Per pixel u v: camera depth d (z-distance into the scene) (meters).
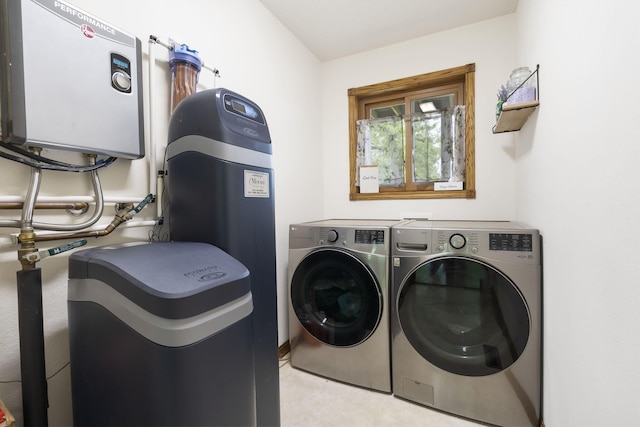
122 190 1.01
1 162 0.74
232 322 0.66
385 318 1.50
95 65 0.84
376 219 2.32
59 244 0.86
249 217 0.98
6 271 0.76
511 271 1.25
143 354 0.56
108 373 0.62
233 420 0.66
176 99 1.15
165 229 1.15
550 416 1.11
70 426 0.88
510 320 1.25
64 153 0.85
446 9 1.85
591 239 0.76
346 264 1.57
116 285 0.60
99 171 0.95
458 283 1.35
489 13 1.89
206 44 1.37
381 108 2.43
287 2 1.76
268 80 1.82
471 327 1.34
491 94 1.96
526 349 1.23
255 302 1.00
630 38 0.58
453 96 2.17
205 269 0.68
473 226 1.49
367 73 2.35
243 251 0.96
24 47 0.69
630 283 0.59
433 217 2.14
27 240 0.72
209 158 0.90
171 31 1.19
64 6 0.77
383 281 1.49
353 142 2.41
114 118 0.90
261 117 1.11
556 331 1.04
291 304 1.76
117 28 0.91
